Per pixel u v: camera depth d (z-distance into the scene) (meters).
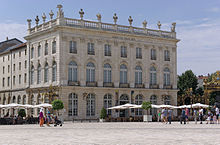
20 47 75.88
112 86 67.75
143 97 72.06
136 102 71.06
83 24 64.81
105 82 67.00
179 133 28.47
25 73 74.12
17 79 77.44
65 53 62.66
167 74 76.12
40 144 20.14
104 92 66.50
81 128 37.50
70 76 63.19
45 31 65.44
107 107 66.94
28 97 69.75
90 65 65.69
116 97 67.94
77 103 63.31
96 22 66.56
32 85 69.44
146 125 44.53
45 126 43.88
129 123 52.75
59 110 61.09
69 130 33.72
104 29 67.19
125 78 70.00
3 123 53.22
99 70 66.31
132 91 70.19
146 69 72.56
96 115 65.19
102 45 67.00
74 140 22.48
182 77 101.38
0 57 86.19
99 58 66.44
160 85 74.38
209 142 20.81
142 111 71.69
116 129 34.94
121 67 69.56
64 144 20.05
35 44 69.06
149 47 73.38
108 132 30.14
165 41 75.88
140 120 63.38
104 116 61.22
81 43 64.50
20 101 74.88
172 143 20.20
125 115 69.38
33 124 52.94
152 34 74.06
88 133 28.95
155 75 74.31
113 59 68.25
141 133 28.61
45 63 66.06
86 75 65.00
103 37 67.12
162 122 54.78
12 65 80.00
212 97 90.12
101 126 42.16
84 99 63.88
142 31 72.69
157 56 74.44
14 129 36.75
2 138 24.53
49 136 26.00
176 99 76.94
